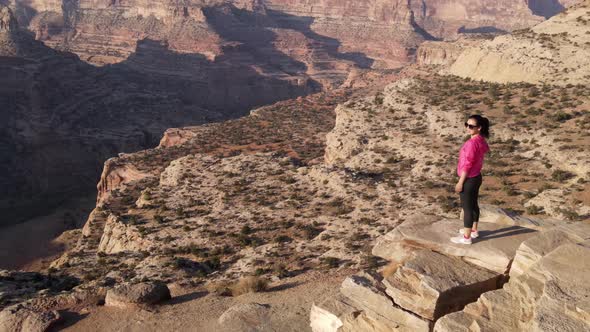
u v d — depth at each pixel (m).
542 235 12.27
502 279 12.28
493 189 53.53
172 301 20.83
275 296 20.58
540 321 9.33
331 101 165.62
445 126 72.88
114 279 40.72
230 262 45.44
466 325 10.84
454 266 12.66
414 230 14.22
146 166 105.81
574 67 77.88
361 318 12.77
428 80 94.38
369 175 64.69
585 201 45.94
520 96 76.19
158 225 58.34
